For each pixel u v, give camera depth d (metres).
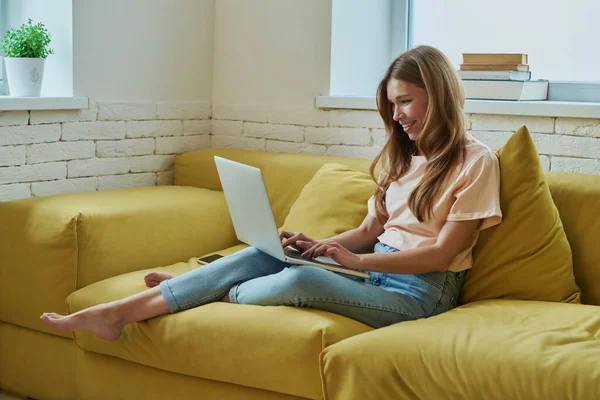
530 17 3.25
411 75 2.31
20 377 2.68
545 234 2.24
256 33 3.54
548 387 1.70
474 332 1.89
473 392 1.76
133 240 2.67
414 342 1.87
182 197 2.99
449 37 3.50
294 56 3.44
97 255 2.55
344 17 3.39
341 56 3.40
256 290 2.22
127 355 2.33
